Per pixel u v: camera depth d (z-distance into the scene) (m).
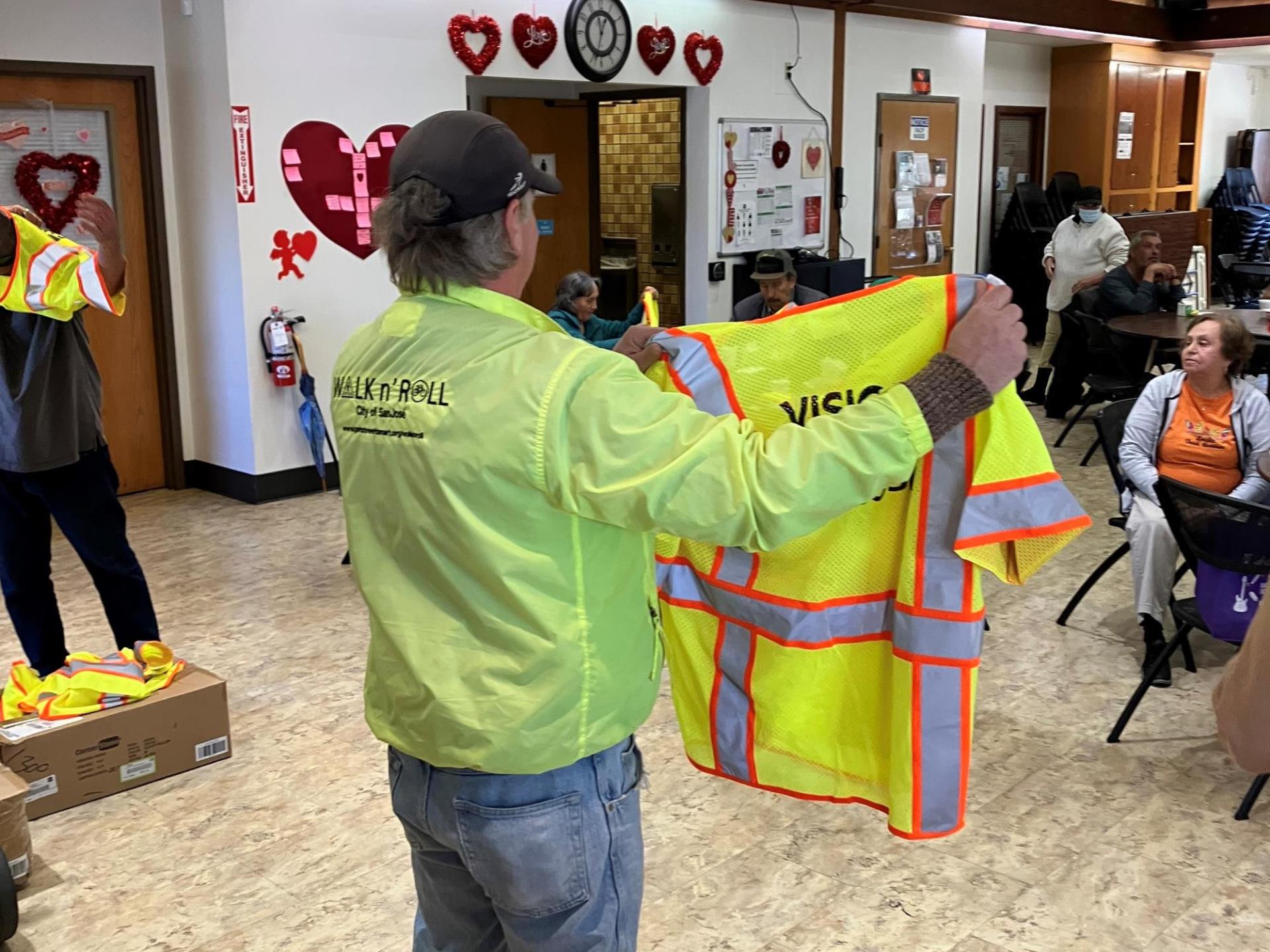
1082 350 7.62
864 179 9.10
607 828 1.47
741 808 3.08
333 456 6.51
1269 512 3.04
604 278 9.34
